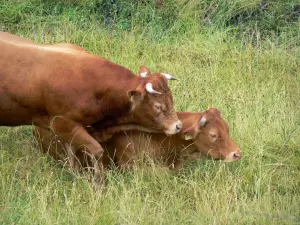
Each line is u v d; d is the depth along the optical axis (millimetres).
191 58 24812
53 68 18641
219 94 22547
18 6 26500
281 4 26797
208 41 25344
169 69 23859
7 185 18516
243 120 21109
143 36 25875
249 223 17219
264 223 17156
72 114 18672
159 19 26344
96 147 18828
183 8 26562
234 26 26547
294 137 20641
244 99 22359
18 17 26406
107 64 18969
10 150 20172
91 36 25297
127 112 18953
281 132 20828
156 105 18594
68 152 19281
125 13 26594
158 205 17875
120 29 26000
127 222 17203
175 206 18031
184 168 19641
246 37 26141
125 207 17594
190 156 19578
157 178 19047
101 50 25016
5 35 19266
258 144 20203
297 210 17812
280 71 24266
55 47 19312
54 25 26125
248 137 20484
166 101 18672
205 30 26219
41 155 19891
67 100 18562
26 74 18641
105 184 19266
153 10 26391
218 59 24625
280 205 18062
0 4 26734
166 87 18703
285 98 22672
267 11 26688
